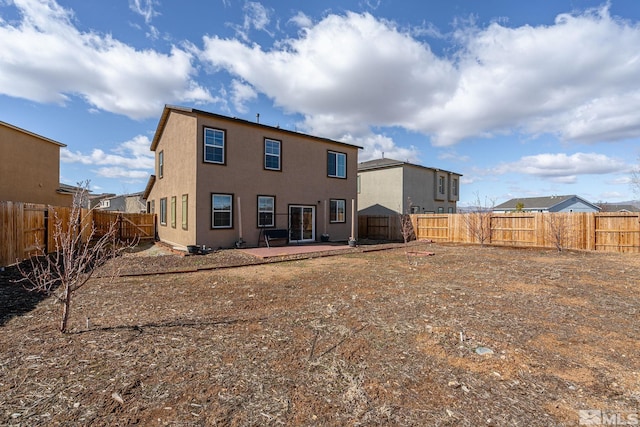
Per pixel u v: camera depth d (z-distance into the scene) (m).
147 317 4.39
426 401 2.40
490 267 8.72
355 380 2.72
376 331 3.89
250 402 2.38
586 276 7.39
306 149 15.45
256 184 13.62
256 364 3.00
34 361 2.98
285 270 8.27
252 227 13.49
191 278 7.20
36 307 4.84
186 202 12.73
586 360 3.10
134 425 2.09
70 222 4.00
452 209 28.53
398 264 9.29
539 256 11.16
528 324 4.13
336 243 15.52
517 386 2.62
